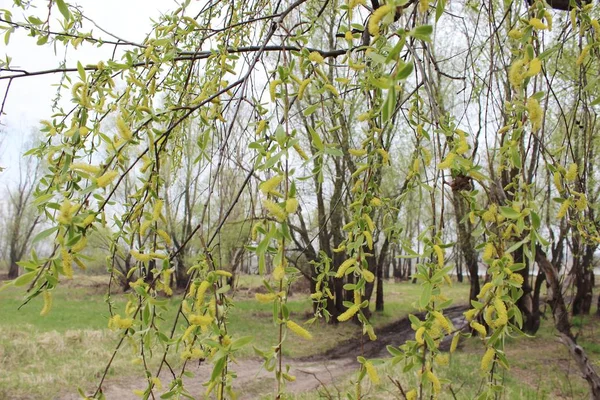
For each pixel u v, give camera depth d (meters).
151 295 1.13
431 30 0.64
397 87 0.71
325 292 1.66
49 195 1.01
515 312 0.94
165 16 1.81
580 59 1.08
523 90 0.97
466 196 1.07
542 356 7.51
